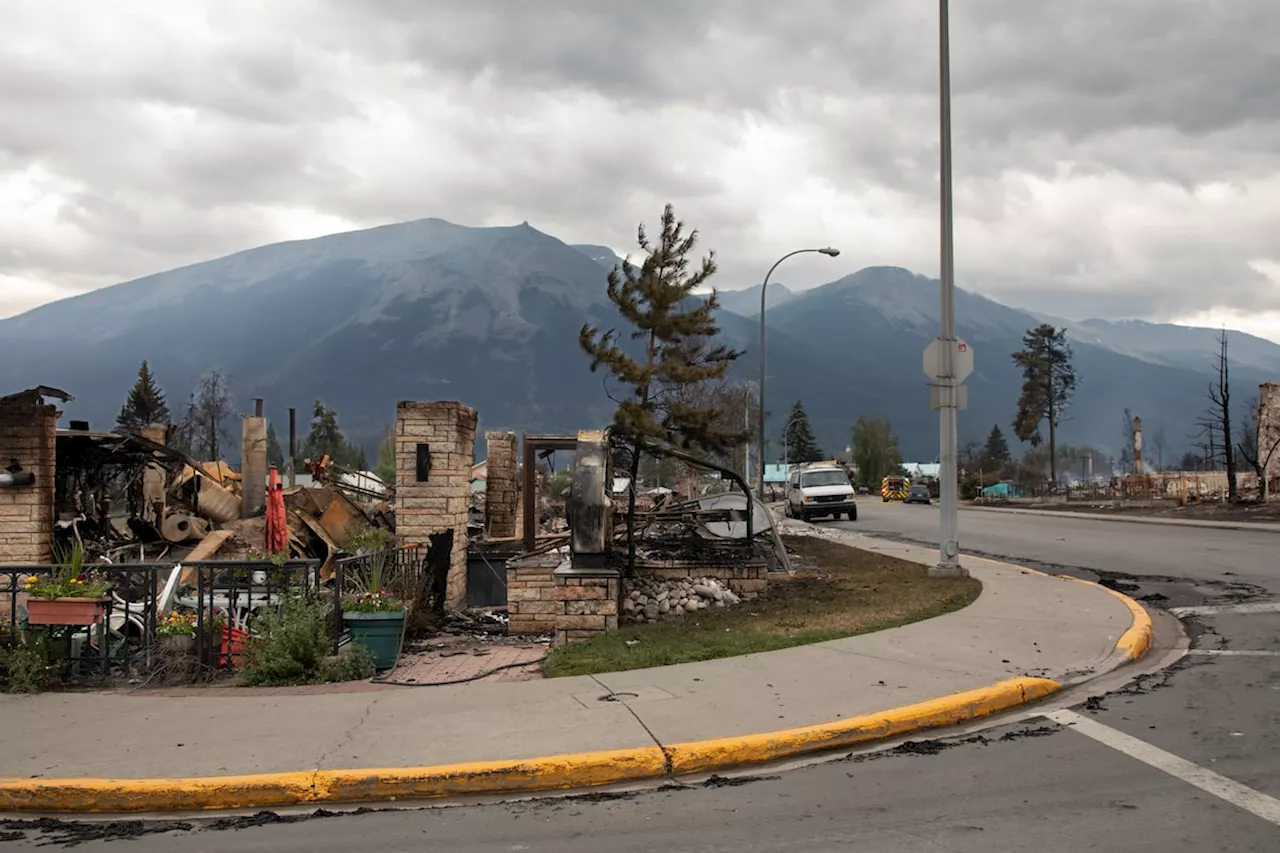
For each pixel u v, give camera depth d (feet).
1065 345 348.79
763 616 39.52
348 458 308.40
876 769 20.75
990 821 17.16
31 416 45.34
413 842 17.30
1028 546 79.82
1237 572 55.36
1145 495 175.52
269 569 33.27
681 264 44.57
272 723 24.39
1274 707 24.52
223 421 217.56
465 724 23.88
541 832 17.63
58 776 20.56
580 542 38.32
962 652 31.22
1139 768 19.88
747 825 17.54
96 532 55.83
